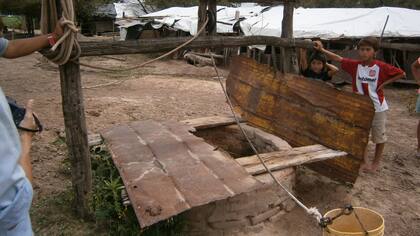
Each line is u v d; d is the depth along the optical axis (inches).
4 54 96.5
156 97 389.4
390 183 210.2
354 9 694.5
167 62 791.7
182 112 328.8
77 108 147.2
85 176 153.7
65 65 141.5
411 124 346.9
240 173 148.1
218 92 446.0
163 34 1023.6
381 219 134.3
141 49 157.6
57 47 128.0
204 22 186.2
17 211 58.7
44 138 239.0
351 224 142.3
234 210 152.1
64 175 195.3
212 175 145.6
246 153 215.6
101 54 149.2
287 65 239.8
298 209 175.5
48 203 167.8
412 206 187.9
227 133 220.8
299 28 635.5
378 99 207.3
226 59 731.4
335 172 190.4
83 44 145.3
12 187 58.4
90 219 155.4
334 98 186.7
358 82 210.4
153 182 139.6
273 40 214.7
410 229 169.8
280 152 177.8
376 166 223.0
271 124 215.0
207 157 162.2
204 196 130.4
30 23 1155.3
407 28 604.4
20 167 60.2
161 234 143.5
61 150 222.2
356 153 179.5
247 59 231.5
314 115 195.5
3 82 456.4
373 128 213.9
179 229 145.7
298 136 203.3
